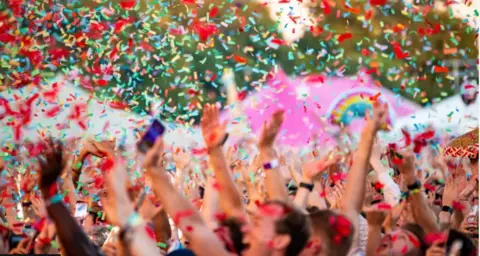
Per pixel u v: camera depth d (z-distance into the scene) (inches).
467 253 216.8
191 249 191.9
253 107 474.9
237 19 584.7
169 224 253.3
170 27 538.0
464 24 523.8
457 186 266.1
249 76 522.0
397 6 550.3
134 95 478.6
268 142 230.7
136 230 171.2
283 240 175.5
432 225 231.9
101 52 490.6
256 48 575.8
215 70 552.4
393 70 491.2
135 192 253.9
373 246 229.9
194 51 558.3
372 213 230.8
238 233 195.6
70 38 508.4
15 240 236.2
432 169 344.2
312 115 466.9
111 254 219.5
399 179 321.7
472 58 519.2
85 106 427.5
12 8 471.8
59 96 456.4
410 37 548.1
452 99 499.2
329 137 455.8
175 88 522.3
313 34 535.8
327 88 491.8
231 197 211.0
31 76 443.8
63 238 155.9
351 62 573.3
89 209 311.7
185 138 436.5
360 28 576.7
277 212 177.5
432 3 532.4
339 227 190.4
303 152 444.5
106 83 469.1
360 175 218.2
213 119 214.2
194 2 539.5
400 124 468.1
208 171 241.4
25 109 403.9
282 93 487.5
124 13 529.7
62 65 472.4
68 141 374.0
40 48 472.7
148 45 498.6
